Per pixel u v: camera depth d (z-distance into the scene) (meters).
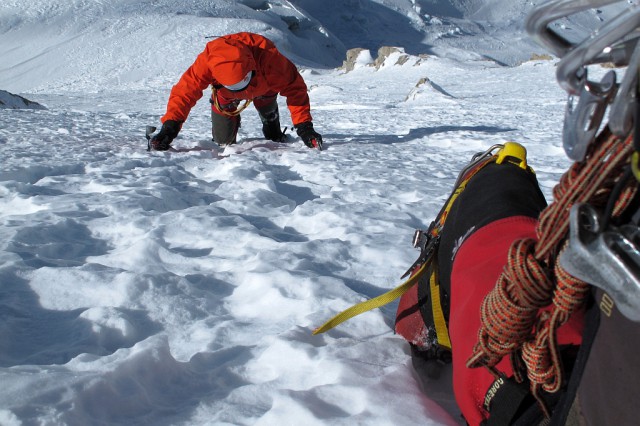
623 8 0.94
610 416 1.04
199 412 1.82
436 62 38.53
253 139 7.65
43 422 1.62
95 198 4.26
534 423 1.27
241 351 2.21
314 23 92.12
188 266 3.10
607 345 1.04
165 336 2.08
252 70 6.53
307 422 1.69
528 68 31.50
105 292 2.60
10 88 59.84
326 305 2.49
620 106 0.91
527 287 1.11
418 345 2.00
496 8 139.50
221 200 4.50
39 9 73.50
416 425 1.68
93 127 9.30
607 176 0.98
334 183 5.31
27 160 5.75
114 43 66.44
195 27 70.75
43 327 2.36
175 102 6.64
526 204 1.71
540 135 8.43
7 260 2.91
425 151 7.18
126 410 1.80
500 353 1.23
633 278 0.92
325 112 15.45
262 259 3.12
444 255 1.81
